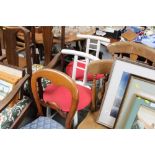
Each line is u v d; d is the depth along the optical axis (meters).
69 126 1.20
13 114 1.39
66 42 2.10
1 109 1.23
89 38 1.97
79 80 1.70
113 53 1.15
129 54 1.17
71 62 1.96
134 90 0.95
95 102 1.19
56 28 2.24
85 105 1.40
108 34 2.27
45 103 1.30
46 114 1.50
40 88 1.33
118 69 0.99
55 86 1.47
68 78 1.04
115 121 1.02
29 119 1.53
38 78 1.22
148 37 1.75
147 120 0.95
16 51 1.64
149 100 0.93
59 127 1.26
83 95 1.48
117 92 1.02
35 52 2.01
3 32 1.60
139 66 0.94
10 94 1.33
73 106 1.10
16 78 1.50
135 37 1.77
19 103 1.48
